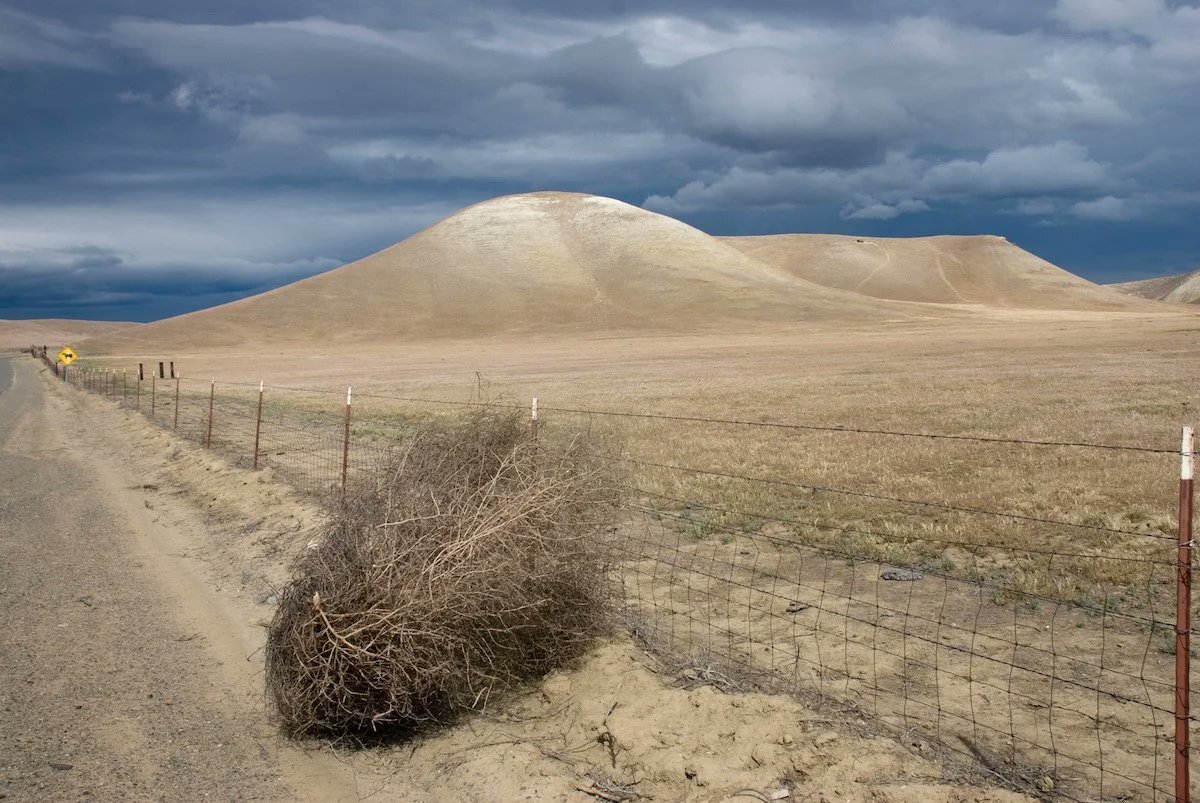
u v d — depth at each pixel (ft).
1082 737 16.99
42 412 109.50
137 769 17.16
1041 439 55.98
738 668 20.47
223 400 115.34
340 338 393.29
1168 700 18.37
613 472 23.30
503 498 19.77
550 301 428.56
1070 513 35.19
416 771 17.12
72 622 25.86
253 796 16.22
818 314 389.19
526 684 20.31
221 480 46.70
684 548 32.12
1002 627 23.03
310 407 100.48
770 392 101.96
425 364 222.69
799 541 32.40
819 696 18.72
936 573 27.99
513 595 19.08
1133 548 29.81
